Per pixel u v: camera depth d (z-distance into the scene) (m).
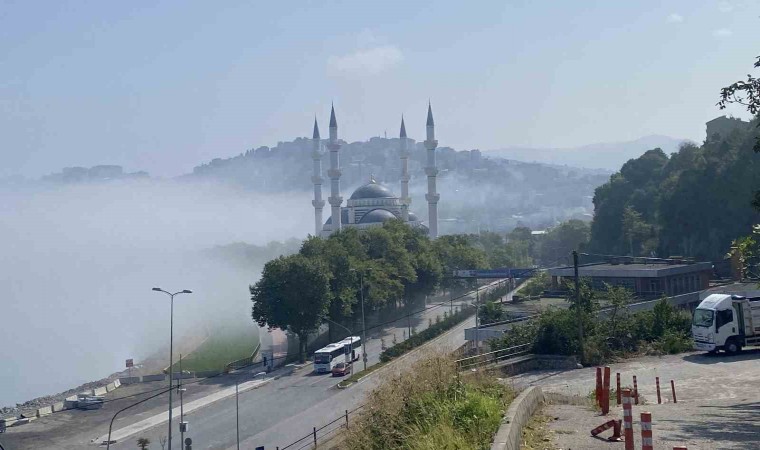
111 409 76.19
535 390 20.94
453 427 14.98
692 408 23.52
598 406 21.98
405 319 123.81
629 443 13.92
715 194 108.62
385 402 16.88
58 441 63.12
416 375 17.98
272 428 60.59
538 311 66.00
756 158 101.06
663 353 47.44
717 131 157.75
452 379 17.88
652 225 130.88
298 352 103.06
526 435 16.12
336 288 102.94
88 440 62.94
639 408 22.44
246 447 55.28
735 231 104.69
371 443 16.02
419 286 134.88
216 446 56.91
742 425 18.52
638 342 49.34
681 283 79.44
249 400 73.50
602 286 79.38
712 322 44.59
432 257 138.25
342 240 126.75
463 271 143.62
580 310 48.09
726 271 97.06
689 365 41.66
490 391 18.72
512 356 45.62
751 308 44.97
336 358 86.25
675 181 126.12
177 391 82.06
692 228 113.94
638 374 39.81
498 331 59.88
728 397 29.56
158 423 67.19
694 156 134.88
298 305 93.94
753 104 25.14
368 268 111.75
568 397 26.11
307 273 94.38
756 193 29.42
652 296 75.00
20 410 79.88
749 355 43.78
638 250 130.88
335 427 54.53
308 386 77.88
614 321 50.59
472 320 108.38
